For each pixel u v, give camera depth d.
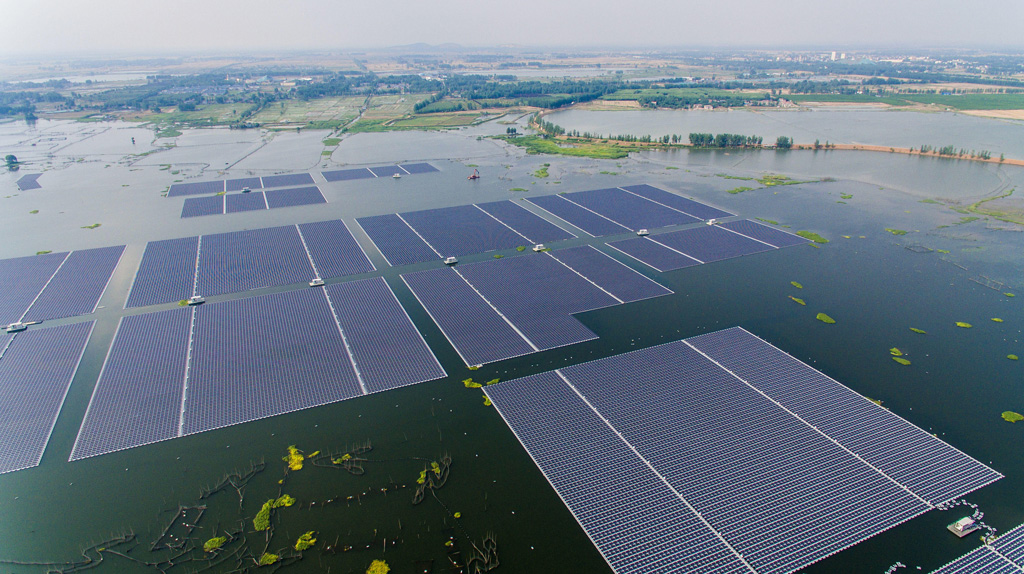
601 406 62.88
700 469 54.12
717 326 79.19
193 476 53.25
